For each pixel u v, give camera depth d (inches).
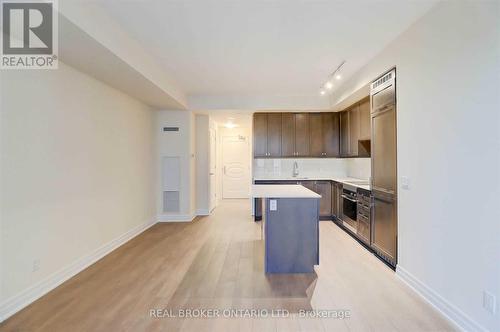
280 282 102.3
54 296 91.7
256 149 215.5
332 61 131.0
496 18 62.5
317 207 111.6
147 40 109.5
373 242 130.2
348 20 93.1
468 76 70.6
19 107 84.7
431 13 84.8
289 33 102.6
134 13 89.4
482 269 66.9
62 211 103.2
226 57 126.6
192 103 200.5
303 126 214.5
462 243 73.0
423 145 89.2
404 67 99.9
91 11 81.7
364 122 168.7
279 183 205.6
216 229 181.3
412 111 95.1
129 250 138.9
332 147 214.4
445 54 78.7
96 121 125.3
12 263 81.8
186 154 202.8
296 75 152.3
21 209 85.1
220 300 89.2
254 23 95.5
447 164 78.3
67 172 106.0
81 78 114.0
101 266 117.9
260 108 199.9
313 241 111.4
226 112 210.5
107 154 135.0
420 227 91.2
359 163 203.5
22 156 85.6
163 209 204.2
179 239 158.4
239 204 283.6
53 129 98.6
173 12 88.4
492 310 63.9
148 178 186.9
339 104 184.2
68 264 106.3
